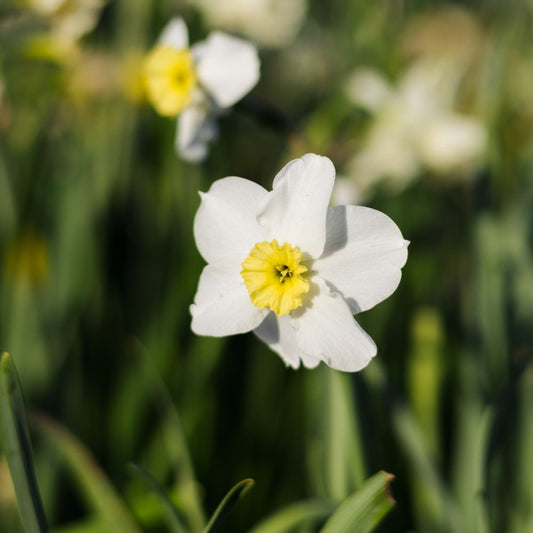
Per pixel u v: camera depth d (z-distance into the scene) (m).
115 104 0.88
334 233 0.56
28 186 0.89
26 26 0.86
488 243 0.71
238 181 0.58
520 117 0.92
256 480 0.78
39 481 0.74
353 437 0.59
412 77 1.02
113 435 0.79
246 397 0.83
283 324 0.57
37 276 0.85
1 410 0.53
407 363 0.81
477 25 1.26
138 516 0.69
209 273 0.57
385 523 0.62
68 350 0.81
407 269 0.90
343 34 1.38
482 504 0.60
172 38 0.73
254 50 0.69
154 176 0.92
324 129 0.87
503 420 0.60
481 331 0.71
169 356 0.82
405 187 0.98
